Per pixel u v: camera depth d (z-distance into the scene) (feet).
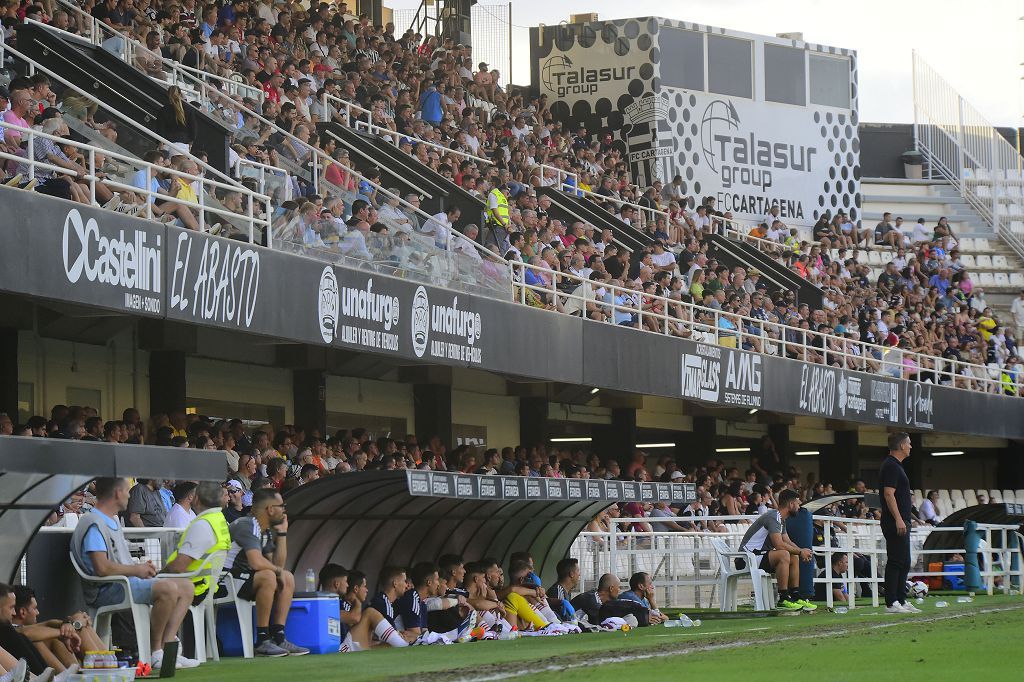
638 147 194.49
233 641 60.75
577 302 119.44
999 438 189.47
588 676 44.32
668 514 117.39
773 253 186.19
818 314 168.35
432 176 127.24
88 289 74.02
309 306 90.63
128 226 77.00
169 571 56.29
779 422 167.53
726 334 138.62
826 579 90.38
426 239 102.94
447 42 172.14
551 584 89.71
